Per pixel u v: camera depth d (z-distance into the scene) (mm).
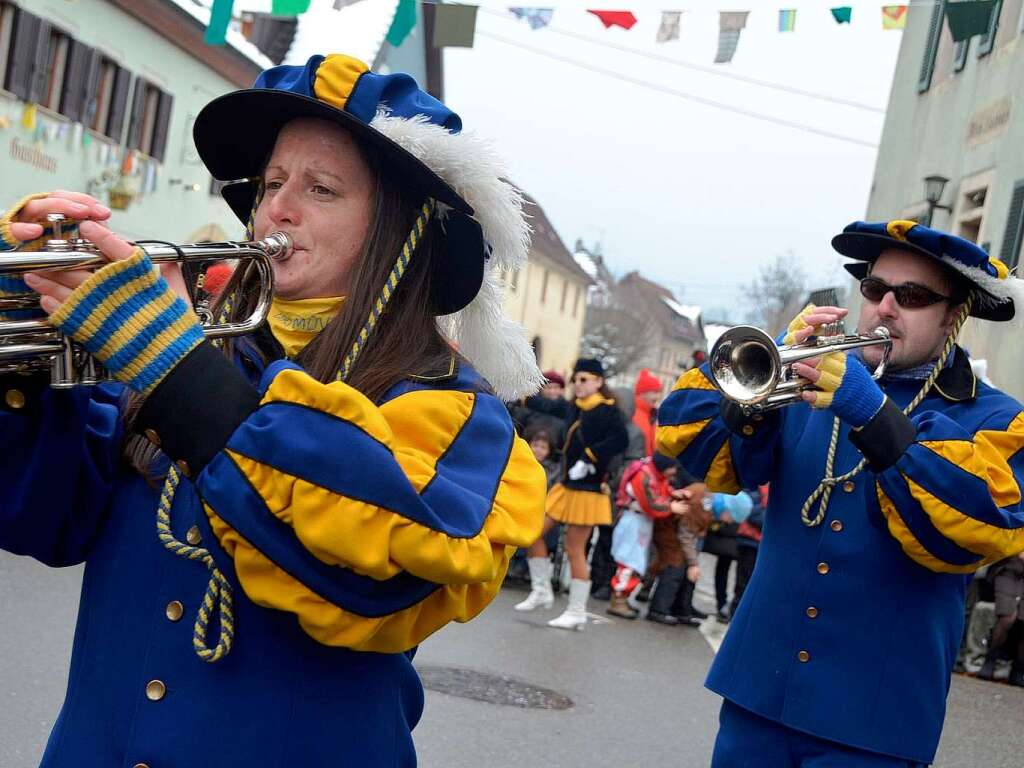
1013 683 9562
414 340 2146
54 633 6621
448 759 5523
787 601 3547
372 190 2137
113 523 2055
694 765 6008
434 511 1881
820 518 3553
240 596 1938
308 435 1797
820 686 3434
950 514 3264
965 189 16672
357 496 1780
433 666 7383
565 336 63312
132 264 1806
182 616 1953
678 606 10828
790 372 3395
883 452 3305
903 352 3766
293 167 2117
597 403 9641
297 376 1830
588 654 8500
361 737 1985
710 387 3877
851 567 3490
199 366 1836
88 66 19078
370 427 1826
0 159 17297
